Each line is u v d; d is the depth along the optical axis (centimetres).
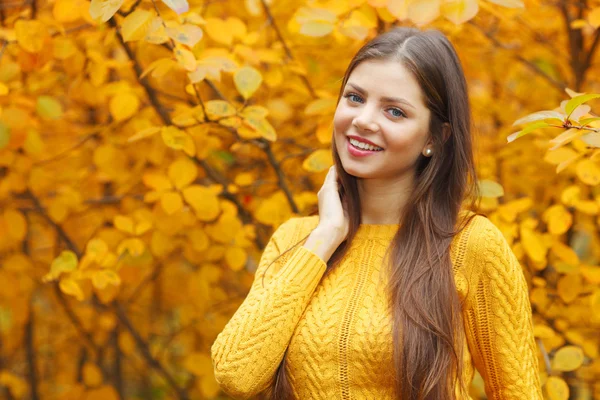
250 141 278
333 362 172
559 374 261
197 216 267
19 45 247
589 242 337
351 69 179
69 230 370
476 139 189
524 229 249
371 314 171
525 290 176
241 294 351
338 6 237
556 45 331
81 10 241
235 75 235
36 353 444
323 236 183
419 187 178
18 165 308
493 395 177
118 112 262
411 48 172
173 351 452
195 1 287
